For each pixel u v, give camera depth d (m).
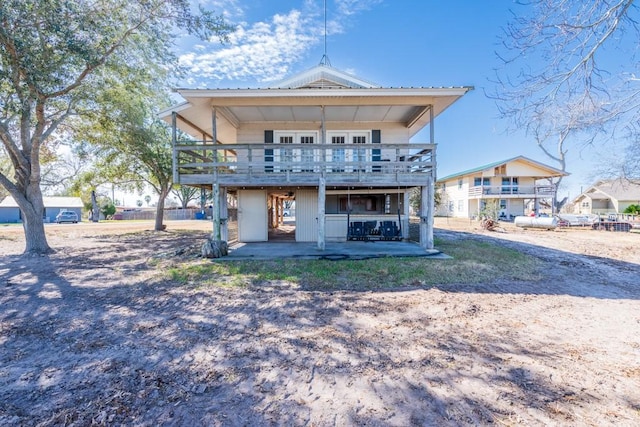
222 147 8.77
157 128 17.12
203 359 3.16
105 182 19.45
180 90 8.24
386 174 8.84
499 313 4.45
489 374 2.84
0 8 7.08
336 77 11.12
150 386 2.69
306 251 9.05
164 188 19.84
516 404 2.41
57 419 2.27
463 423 2.20
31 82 8.12
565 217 21.02
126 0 8.96
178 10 9.29
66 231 19.61
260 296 5.23
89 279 6.57
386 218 11.70
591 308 4.68
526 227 19.23
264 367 2.99
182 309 4.67
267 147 8.72
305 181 8.85
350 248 9.60
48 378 2.83
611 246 11.16
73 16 8.07
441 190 37.03
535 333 3.77
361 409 2.36
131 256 9.68
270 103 8.81
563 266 7.77
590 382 2.71
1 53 7.70
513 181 29.45
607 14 4.24
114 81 11.12
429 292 5.42
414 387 2.65
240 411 2.35
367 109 9.93
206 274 6.66
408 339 3.59
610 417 2.26
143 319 4.29
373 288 5.64
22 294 5.53
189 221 34.53
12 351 3.38
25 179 10.18
